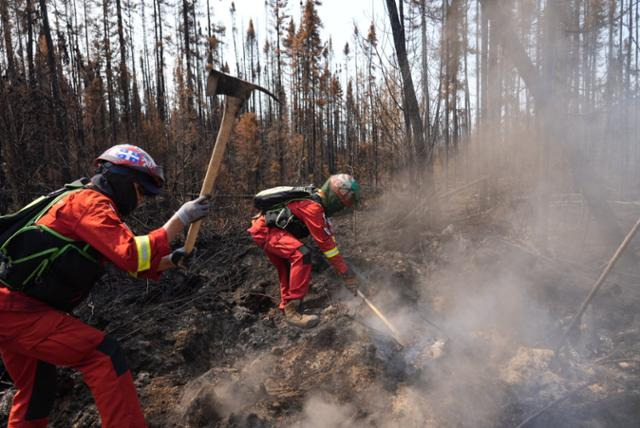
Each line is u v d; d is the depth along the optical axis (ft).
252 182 39.45
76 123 25.26
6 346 5.85
